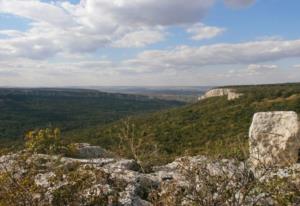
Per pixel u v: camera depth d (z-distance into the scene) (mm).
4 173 5215
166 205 4391
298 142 9094
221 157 4723
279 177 4336
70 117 143250
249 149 5047
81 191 5184
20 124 113000
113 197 5445
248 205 4312
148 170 8492
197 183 4363
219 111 74375
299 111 61062
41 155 6949
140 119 78688
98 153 10812
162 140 47594
